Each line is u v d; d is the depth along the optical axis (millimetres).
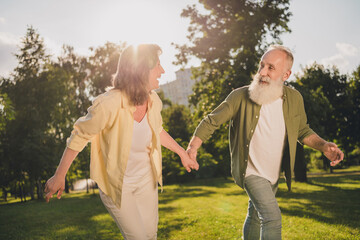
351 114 27438
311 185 19281
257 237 2711
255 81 2543
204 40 18750
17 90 29078
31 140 27766
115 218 2055
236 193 17047
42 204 21953
